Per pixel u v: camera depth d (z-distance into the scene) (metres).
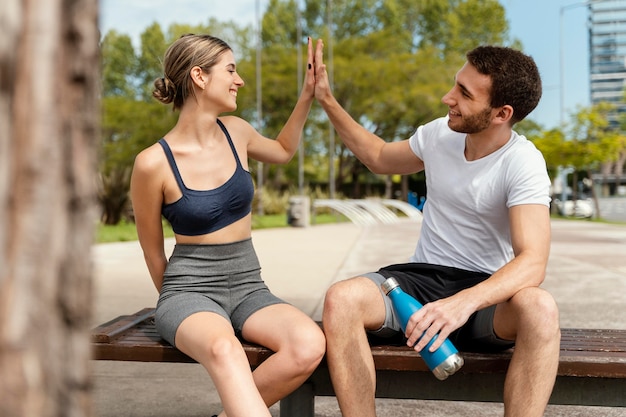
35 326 0.88
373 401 2.29
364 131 3.02
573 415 3.18
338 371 2.29
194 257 2.54
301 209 18.89
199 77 2.57
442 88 37.31
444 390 2.42
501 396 2.40
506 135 2.58
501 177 2.54
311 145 41.19
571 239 13.38
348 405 2.28
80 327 0.92
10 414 0.88
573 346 2.47
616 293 6.45
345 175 42.91
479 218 2.60
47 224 0.87
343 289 2.32
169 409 3.27
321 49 2.98
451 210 2.65
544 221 2.42
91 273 0.93
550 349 2.15
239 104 38.41
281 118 39.91
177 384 3.70
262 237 14.56
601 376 2.26
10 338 0.87
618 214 34.81
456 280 2.58
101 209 16.20
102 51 1.04
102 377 3.84
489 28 45.56
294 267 8.59
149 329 2.72
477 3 45.59
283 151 2.97
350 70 37.84
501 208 2.56
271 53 40.66
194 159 2.57
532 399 2.15
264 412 2.06
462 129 2.53
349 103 39.03
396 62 38.69
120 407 3.29
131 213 16.52
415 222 21.44
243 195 2.59
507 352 2.41
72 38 0.88
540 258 2.34
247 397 2.07
